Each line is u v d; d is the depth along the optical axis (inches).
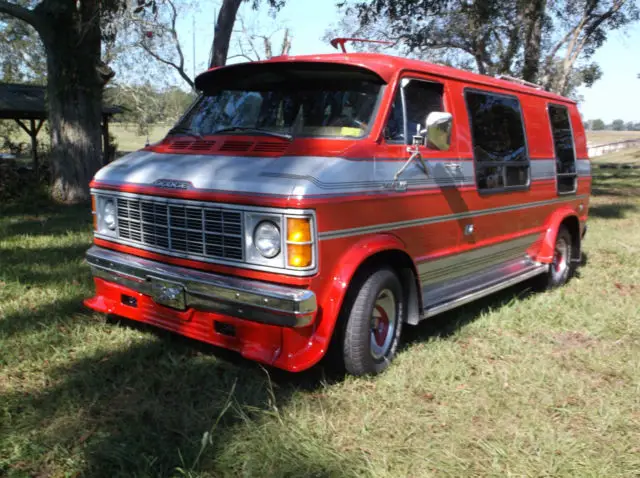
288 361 145.2
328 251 145.0
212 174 154.1
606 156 1973.4
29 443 122.6
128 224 173.6
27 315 197.2
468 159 198.2
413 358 176.2
